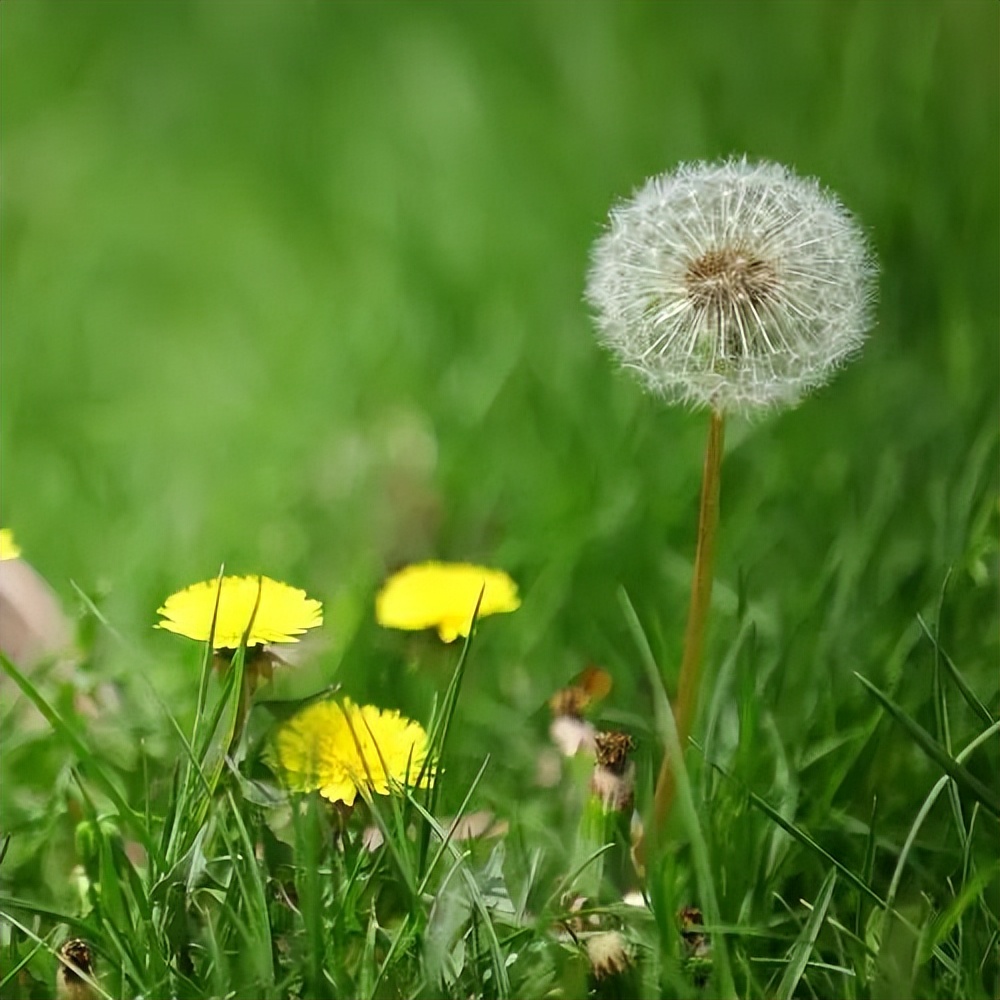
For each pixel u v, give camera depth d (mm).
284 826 921
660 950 896
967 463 1051
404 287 1353
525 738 981
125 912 904
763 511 1072
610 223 942
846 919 923
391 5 1860
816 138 1328
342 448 1148
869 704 970
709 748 939
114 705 969
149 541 1098
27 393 1320
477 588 988
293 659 944
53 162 1732
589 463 1109
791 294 918
